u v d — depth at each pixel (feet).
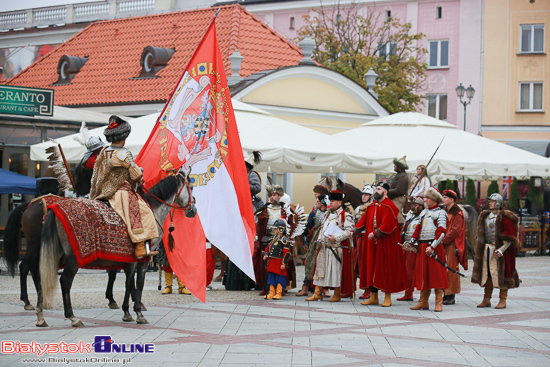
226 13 90.74
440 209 39.58
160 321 33.50
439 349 28.07
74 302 39.40
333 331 31.68
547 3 134.62
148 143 36.83
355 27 136.05
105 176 31.12
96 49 96.68
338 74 83.66
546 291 47.80
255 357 25.88
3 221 66.64
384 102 122.93
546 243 79.00
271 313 36.73
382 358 26.18
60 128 67.26
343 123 85.81
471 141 69.72
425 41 141.59
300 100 81.00
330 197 41.96
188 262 34.68
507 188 111.75
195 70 37.35
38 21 134.21
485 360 26.23
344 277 41.55
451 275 41.37
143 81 84.28
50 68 97.81
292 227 44.80
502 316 37.01
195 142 37.09
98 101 83.61
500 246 39.91
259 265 44.98
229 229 36.65
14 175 55.77
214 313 36.37
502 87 136.77
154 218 32.01
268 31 89.35
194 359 25.40
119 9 128.67
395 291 40.29
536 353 27.55
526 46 136.15
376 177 89.04
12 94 56.75
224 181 37.04
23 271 36.17
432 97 141.90
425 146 65.57
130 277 32.55
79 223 29.37
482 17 137.49
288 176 78.84
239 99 74.18
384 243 40.50
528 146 135.64
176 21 94.63
